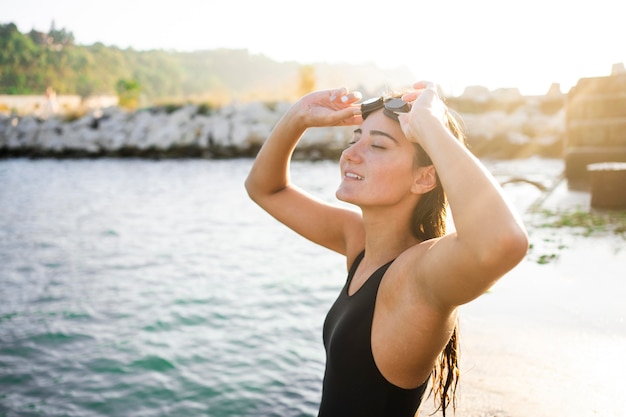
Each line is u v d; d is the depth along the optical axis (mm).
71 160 39562
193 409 4648
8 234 13023
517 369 2941
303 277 8477
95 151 41406
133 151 40594
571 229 7312
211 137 39656
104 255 10617
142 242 11758
